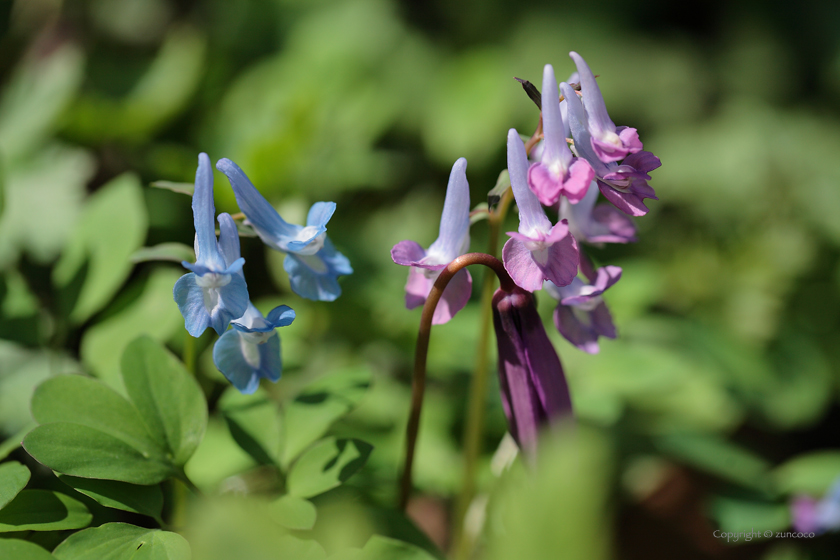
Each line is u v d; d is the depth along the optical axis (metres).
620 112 0.52
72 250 0.30
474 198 0.45
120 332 0.29
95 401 0.26
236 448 0.30
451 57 0.52
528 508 0.21
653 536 0.33
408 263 0.25
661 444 0.32
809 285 0.43
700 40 0.56
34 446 0.25
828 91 0.54
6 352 0.29
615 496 0.32
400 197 0.45
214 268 0.25
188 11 0.54
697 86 0.53
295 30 0.53
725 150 0.49
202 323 0.25
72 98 0.40
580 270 0.26
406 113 0.49
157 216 0.36
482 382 0.28
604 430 0.33
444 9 0.54
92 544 0.25
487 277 0.28
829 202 0.46
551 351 0.26
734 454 0.32
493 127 0.45
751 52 0.55
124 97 0.45
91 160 0.36
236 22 0.53
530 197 0.25
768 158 0.48
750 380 0.36
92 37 0.50
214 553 0.22
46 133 0.37
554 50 0.52
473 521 0.28
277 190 0.37
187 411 0.26
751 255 0.44
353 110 0.45
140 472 0.25
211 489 0.29
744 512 0.31
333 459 0.26
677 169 0.49
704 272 0.44
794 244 0.44
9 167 0.35
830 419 0.39
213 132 0.43
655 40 0.54
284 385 0.34
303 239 0.25
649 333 0.37
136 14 0.53
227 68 0.49
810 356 0.39
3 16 0.47
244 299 0.25
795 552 0.30
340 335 0.35
